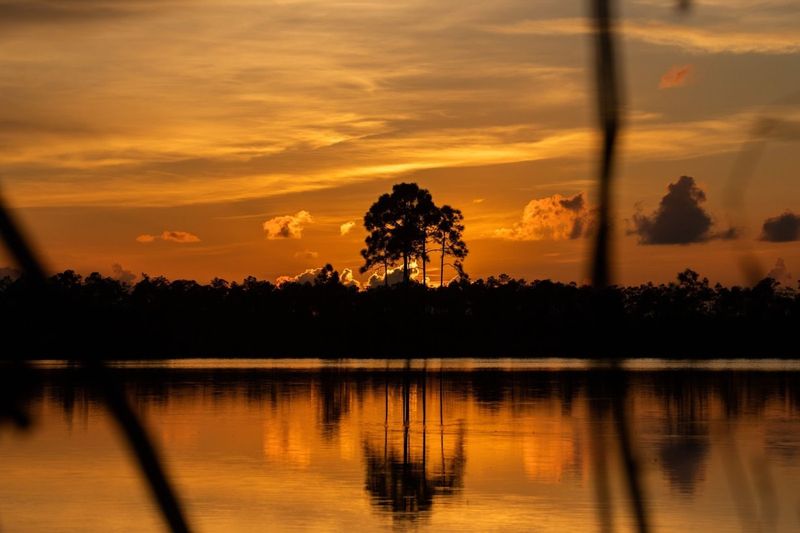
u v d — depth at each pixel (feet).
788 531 49.03
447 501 66.85
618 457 3.98
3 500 65.72
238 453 89.81
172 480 2.79
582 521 58.95
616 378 3.86
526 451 90.38
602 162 3.47
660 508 61.41
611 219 3.51
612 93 3.43
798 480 68.49
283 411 131.95
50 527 57.93
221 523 59.88
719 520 57.72
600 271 3.55
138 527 57.82
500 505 65.00
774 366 291.58
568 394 161.68
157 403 144.56
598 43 3.43
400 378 211.20
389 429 109.91
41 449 89.45
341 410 134.21
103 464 80.43
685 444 92.84
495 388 176.96
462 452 90.38
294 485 72.79
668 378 211.20
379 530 58.29
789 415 121.49
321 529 58.59
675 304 290.76
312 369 261.03
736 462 7.72
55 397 152.25
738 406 134.92
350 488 71.87
